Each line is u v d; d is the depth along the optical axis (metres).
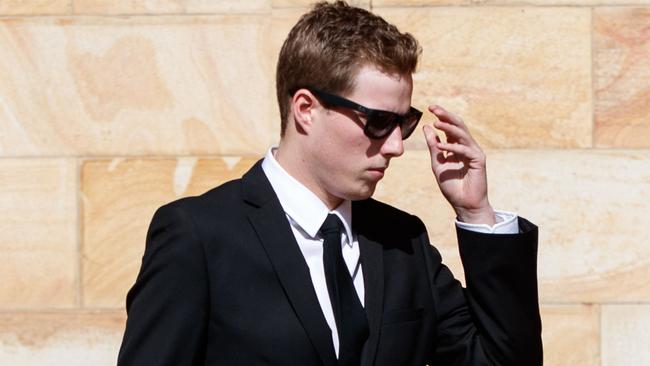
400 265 5.54
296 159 5.37
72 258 8.55
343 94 5.14
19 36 8.52
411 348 5.41
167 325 5.10
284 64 5.34
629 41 8.38
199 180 8.50
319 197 5.39
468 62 8.41
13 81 8.52
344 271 5.32
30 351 8.58
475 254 5.53
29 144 8.54
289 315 5.16
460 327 5.70
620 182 8.39
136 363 5.08
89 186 8.52
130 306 5.33
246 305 5.16
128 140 8.52
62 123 8.52
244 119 8.50
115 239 8.53
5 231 8.55
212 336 5.18
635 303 8.42
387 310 5.39
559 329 8.45
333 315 5.27
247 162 8.50
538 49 8.40
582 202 8.42
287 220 5.34
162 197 8.52
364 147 5.18
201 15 8.48
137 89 8.51
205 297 5.15
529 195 8.42
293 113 5.32
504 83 8.41
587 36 8.38
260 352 5.11
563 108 8.41
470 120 8.43
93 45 8.52
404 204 8.45
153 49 8.50
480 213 5.61
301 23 5.32
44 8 8.52
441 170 5.67
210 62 8.49
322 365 5.15
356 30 5.15
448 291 5.73
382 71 5.13
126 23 8.50
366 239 5.52
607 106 8.39
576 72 8.39
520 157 8.42
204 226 5.22
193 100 8.50
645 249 8.39
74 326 8.57
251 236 5.27
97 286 8.55
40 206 8.54
